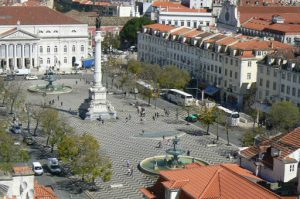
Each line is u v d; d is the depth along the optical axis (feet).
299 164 366.84
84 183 552.00
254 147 416.05
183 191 342.85
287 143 393.29
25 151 512.22
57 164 582.35
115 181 563.07
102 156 599.98
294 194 354.54
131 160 629.92
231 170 360.89
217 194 333.42
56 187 540.11
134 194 529.04
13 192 297.94
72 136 577.43
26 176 300.61
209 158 638.53
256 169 392.47
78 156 537.65
